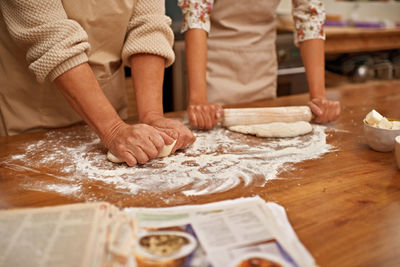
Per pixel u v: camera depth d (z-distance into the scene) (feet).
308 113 3.50
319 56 3.85
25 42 2.61
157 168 2.52
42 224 1.65
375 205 1.99
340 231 1.74
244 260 1.49
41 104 3.47
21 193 2.15
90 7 3.05
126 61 3.22
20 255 1.43
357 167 2.53
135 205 2.01
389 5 10.12
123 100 3.86
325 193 2.14
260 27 4.65
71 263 1.39
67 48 2.52
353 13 9.70
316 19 3.78
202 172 2.46
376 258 1.54
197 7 3.50
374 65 8.37
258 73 4.82
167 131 2.72
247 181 2.31
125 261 1.47
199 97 3.51
